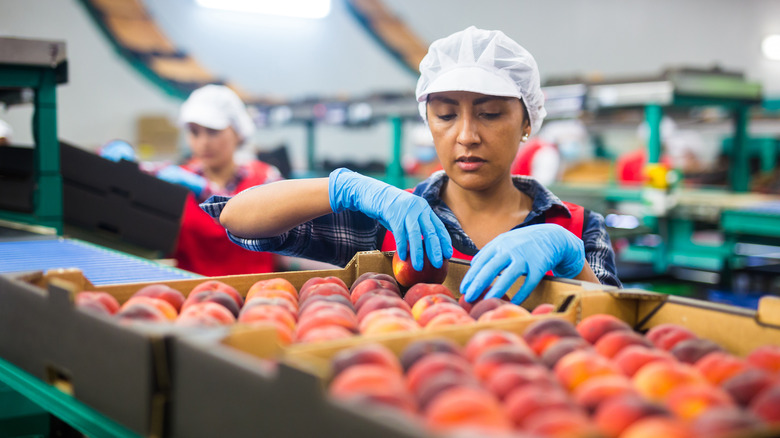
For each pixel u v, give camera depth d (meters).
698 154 7.02
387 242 1.77
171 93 7.59
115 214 2.44
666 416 0.58
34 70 2.19
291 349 0.72
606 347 0.86
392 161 5.20
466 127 1.44
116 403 0.77
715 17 10.70
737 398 0.69
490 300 1.06
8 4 6.64
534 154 5.18
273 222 1.50
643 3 10.16
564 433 0.53
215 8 7.81
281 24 8.25
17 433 1.52
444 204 1.66
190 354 0.71
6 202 2.43
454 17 9.30
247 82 8.10
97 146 6.92
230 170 3.49
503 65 1.48
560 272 1.34
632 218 4.52
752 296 4.23
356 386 0.62
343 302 1.05
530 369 0.69
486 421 0.56
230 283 1.23
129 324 0.77
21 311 0.97
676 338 0.91
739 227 3.76
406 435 0.49
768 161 5.84
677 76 3.97
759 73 11.26
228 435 0.66
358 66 8.84
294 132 8.39
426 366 0.69
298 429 0.58
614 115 5.71
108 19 7.16
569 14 9.76
